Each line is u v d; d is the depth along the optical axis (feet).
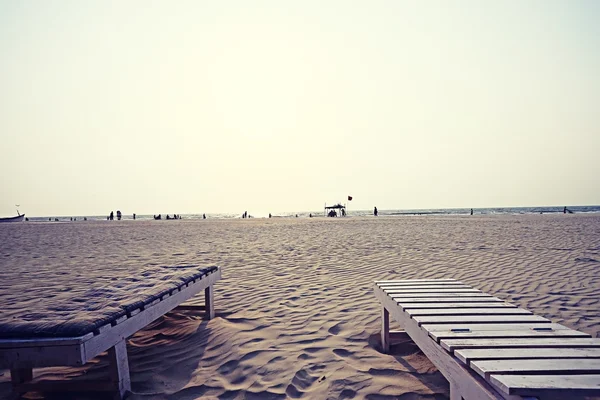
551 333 7.48
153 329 14.87
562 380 5.28
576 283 20.74
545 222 76.89
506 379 5.30
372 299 18.29
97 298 10.91
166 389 10.01
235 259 33.27
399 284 13.41
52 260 34.50
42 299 11.31
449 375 6.86
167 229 82.79
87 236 64.44
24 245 50.21
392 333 12.34
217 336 13.51
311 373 10.54
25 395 9.82
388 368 10.73
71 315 8.73
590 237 44.34
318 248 40.91
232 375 10.64
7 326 7.98
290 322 14.85
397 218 125.80
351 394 9.36
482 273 24.00
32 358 7.55
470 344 6.92
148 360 11.93
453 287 12.80
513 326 8.09
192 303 19.20
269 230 74.64
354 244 44.19
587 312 15.65
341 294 19.38
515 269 25.04
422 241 45.16
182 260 32.96
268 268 28.09
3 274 26.45
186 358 11.94
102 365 11.66
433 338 7.63
